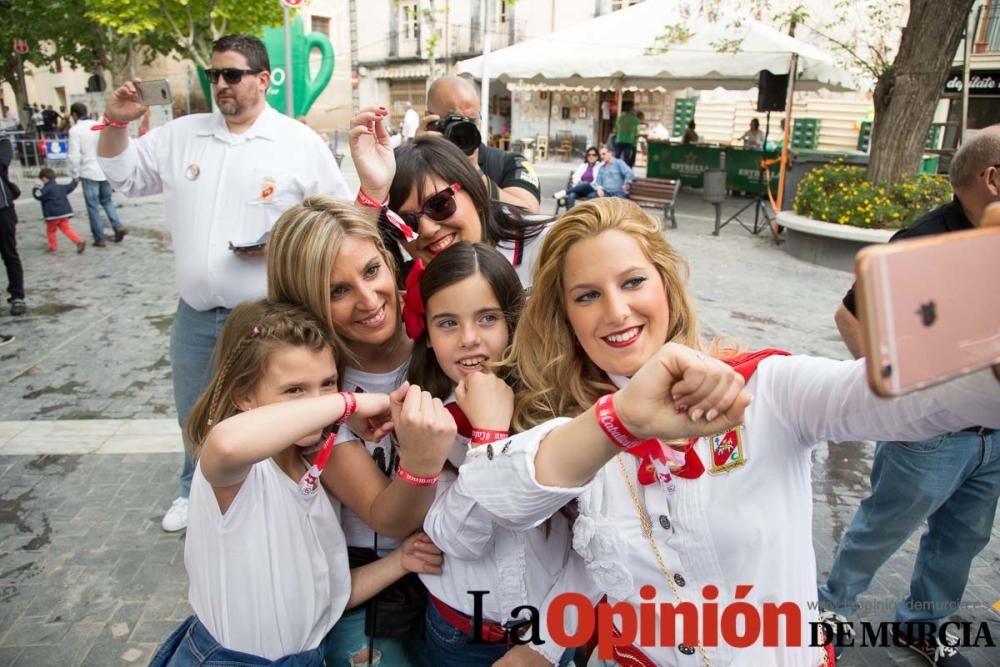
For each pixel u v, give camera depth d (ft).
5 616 8.85
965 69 30.78
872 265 1.68
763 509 3.76
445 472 4.82
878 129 28.60
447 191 6.80
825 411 3.52
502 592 4.50
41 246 30.48
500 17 81.30
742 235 34.24
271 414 3.93
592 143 74.02
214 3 41.63
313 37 36.76
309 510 4.51
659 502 3.93
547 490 3.44
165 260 28.22
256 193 9.52
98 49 61.31
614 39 35.37
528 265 7.94
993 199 6.41
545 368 4.28
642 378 2.98
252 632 4.35
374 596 4.90
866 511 7.66
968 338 1.80
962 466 6.91
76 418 14.56
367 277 4.99
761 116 62.39
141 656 8.24
